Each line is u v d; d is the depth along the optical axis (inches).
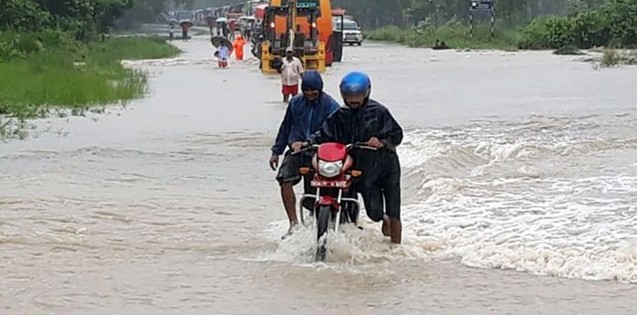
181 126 963.3
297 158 439.5
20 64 1708.9
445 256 419.5
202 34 5064.0
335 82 1582.2
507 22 4065.0
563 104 1136.2
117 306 354.0
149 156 749.3
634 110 1042.1
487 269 397.7
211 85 1573.6
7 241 451.2
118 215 516.4
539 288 369.4
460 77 1700.3
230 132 904.3
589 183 586.6
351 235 424.5
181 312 347.3
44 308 350.9
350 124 416.5
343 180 406.0
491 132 850.1
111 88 1338.6
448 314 341.1
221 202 557.6
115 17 3348.9
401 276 388.8
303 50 1886.1
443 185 584.1
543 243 434.6
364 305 353.1
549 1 5236.2
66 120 1023.6
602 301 351.9
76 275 395.5
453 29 3580.2
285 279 387.5
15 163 710.5
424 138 798.5
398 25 5738.2
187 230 481.1
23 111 1069.1
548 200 535.5
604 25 3053.6
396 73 1830.7
